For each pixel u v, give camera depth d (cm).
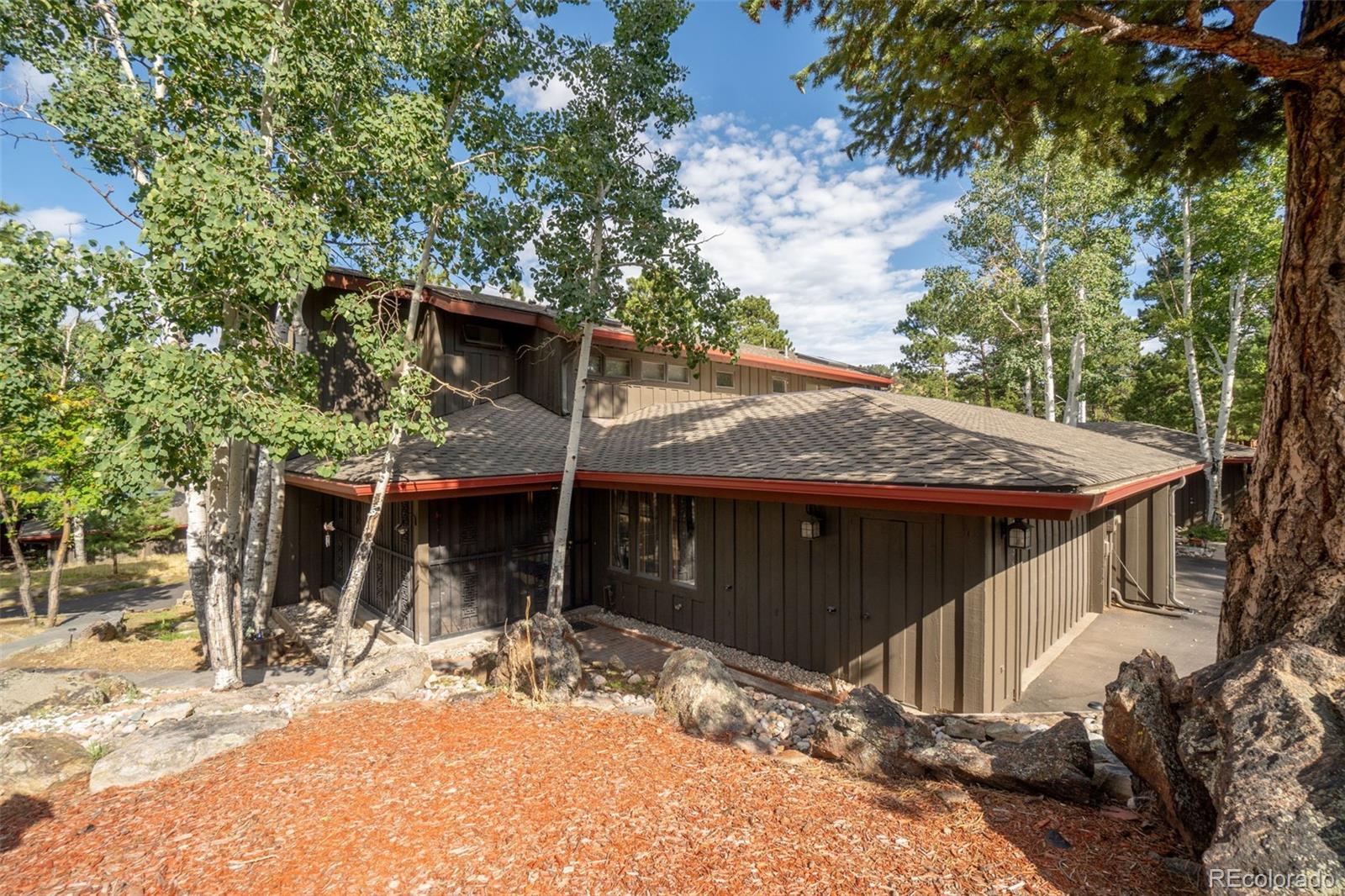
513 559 909
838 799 331
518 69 693
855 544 645
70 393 1017
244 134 520
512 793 339
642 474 773
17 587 1720
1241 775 214
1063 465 557
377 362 598
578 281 761
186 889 262
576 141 720
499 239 702
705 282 787
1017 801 323
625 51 745
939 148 489
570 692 545
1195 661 737
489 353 1148
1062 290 1722
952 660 571
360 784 351
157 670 834
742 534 759
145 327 505
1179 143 429
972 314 2000
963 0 346
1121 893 237
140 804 340
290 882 264
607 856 279
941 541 578
